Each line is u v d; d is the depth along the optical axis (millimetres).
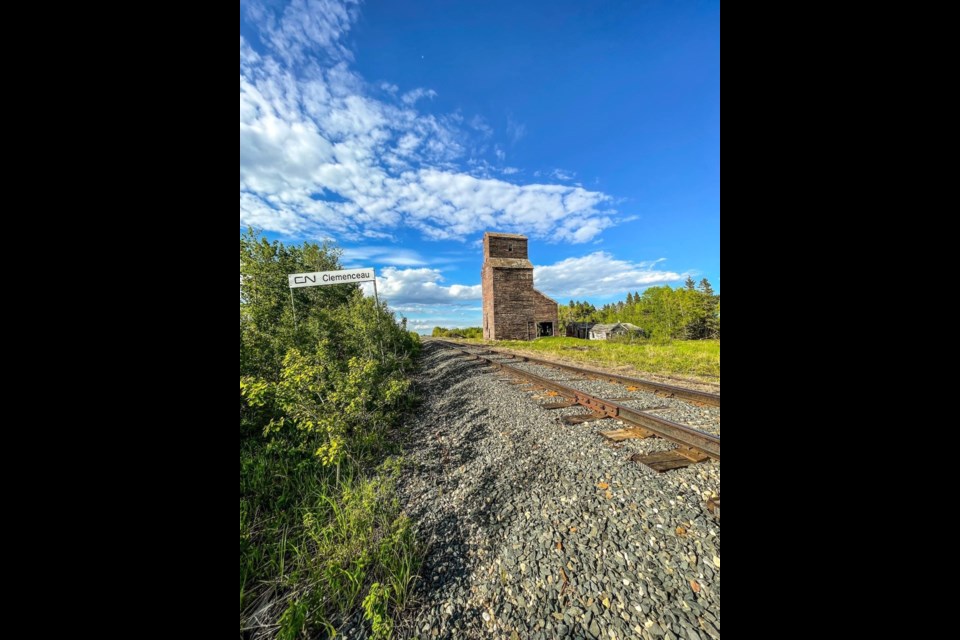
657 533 2332
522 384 7348
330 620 1953
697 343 17031
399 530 2434
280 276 7938
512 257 30547
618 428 4309
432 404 6598
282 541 2611
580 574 2061
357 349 7098
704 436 3492
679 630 1657
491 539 2461
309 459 4082
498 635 1752
